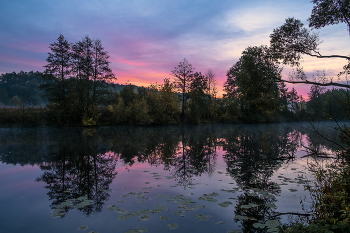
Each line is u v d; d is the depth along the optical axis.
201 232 4.32
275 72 11.94
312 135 26.27
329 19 8.59
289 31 10.05
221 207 5.60
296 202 5.98
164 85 42.56
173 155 13.20
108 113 36.78
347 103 6.54
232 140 20.97
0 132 24.55
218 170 9.65
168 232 4.32
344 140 7.00
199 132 28.95
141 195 6.45
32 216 5.15
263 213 5.27
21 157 12.12
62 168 9.88
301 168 10.03
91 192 6.77
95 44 34.44
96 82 34.44
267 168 10.06
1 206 5.76
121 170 9.55
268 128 38.53
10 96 81.00
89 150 14.38
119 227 4.55
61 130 27.36
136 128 32.66
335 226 3.64
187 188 7.14
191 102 43.97
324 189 5.52
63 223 4.77
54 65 31.66
